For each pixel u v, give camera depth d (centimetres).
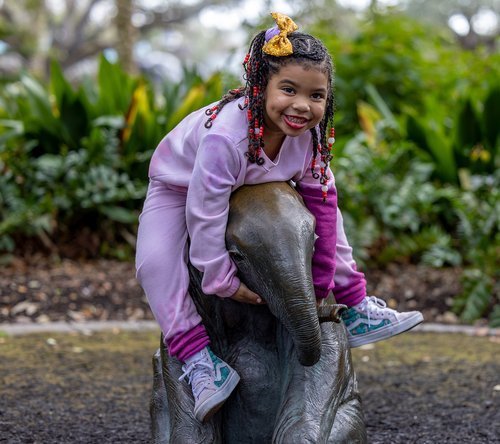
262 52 293
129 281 797
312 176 313
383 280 809
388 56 1174
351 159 885
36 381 529
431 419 462
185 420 303
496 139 927
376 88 1186
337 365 307
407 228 910
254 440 314
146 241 314
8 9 3169
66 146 920
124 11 1471
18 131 886
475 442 424
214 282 295
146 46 4234
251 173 299
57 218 880
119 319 729
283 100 287
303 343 279
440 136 926
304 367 303
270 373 314
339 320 291
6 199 855
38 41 2922
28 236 868
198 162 296
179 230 315
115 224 902
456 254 822
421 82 1189
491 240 803
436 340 670
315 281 307
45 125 909
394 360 599
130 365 577
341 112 1153
